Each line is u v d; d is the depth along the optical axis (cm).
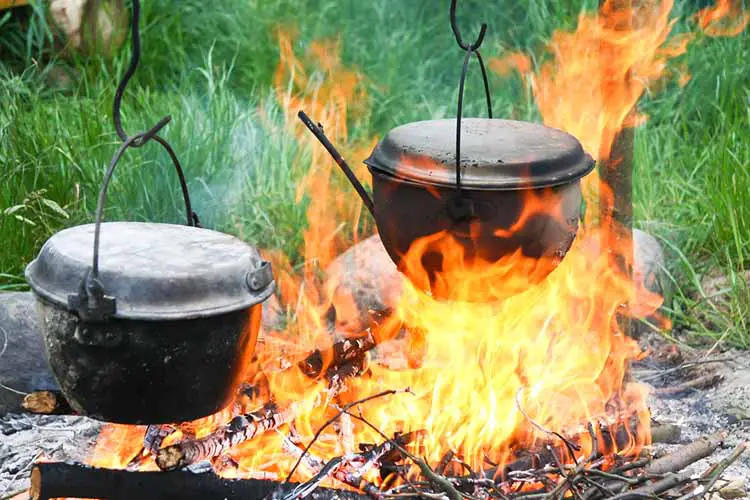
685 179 608
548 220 321
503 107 673
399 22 790
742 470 395
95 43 698
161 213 537
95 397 289
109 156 552
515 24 773
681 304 532
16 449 406
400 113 670
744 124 627
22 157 542
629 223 398
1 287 471
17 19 706
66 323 282
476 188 310
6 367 428
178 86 713
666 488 343
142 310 278
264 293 301
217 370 294
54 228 514
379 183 332
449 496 327
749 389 449
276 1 758
